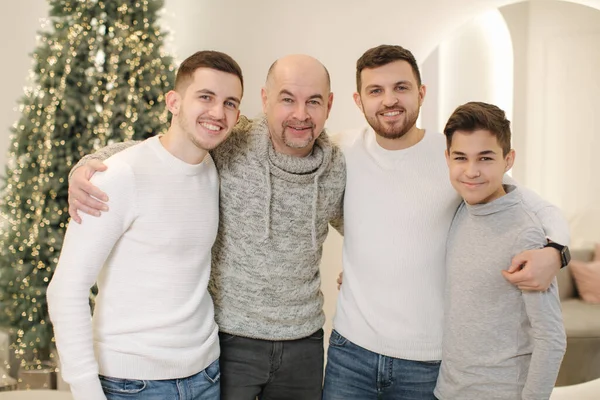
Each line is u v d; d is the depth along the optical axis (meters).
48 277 3.17
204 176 1.74
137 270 1.61
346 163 1.99
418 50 3.81
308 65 1.81
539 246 1.60
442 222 1.86
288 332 1.89
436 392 1.80
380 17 3.84
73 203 1.55
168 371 1.62
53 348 3.27
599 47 3.37
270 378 1.91
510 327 1.62
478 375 1.65
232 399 1.88
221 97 1.65
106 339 1.61
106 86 3.22
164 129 3.21
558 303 1.58
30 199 3.18
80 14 3.20
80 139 3.20
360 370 1.92
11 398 2.56
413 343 1.85
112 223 1.56
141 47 3.21
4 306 3.26
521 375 1.61
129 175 1.58
